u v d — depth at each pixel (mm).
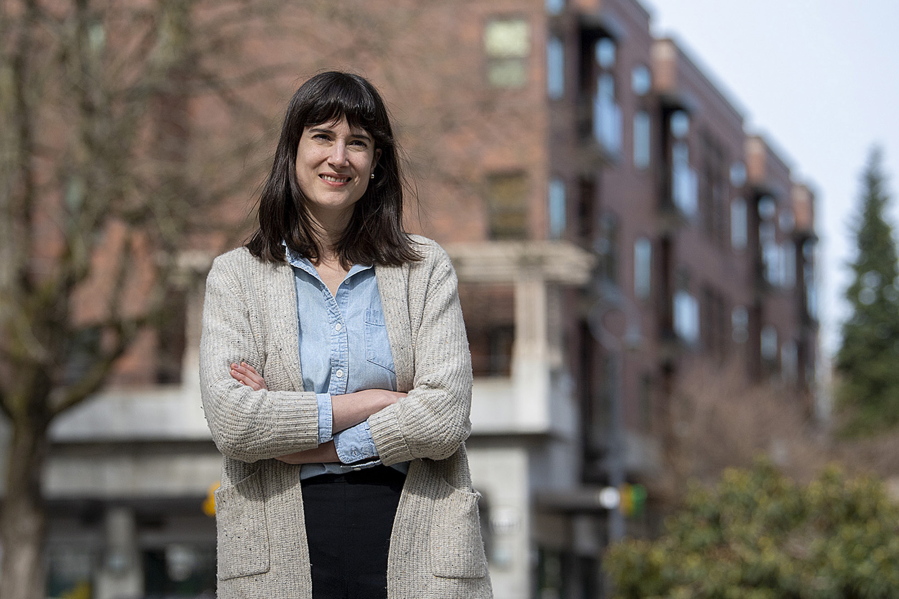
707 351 44156
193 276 17453
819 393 52875
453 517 3238
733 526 12539
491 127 22062
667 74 41281
